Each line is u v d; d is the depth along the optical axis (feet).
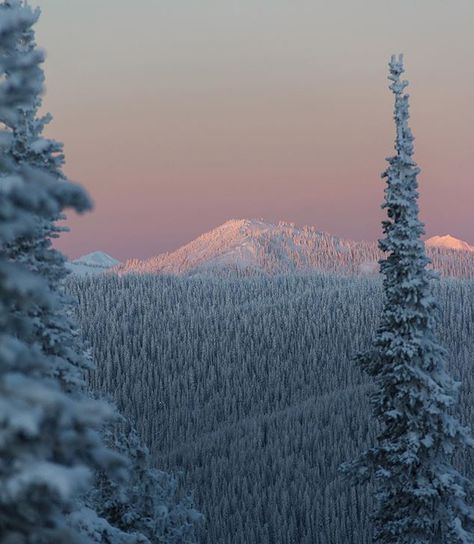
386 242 249.55
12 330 85.51
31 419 70.74
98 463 87.76
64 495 69.87
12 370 80.07
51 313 151.33
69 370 148.25
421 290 247.50
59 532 85.40
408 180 249.14
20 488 71.10
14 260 147.74
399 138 249.55
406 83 250.37
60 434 81.87
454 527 243.40
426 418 249.96
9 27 84.53
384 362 256.93
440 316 251.39
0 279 77.25
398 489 256.52
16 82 82.48
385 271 252.01
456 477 254.06
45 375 140.15
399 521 252.21
